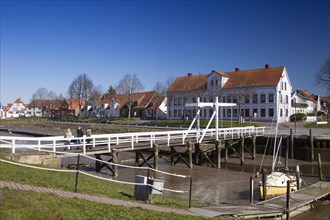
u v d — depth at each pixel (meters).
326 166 33.72
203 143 32.50
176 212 11.71
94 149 23.38
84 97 114.75
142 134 26.20
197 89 73.44
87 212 9.24
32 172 15.14
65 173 17.22
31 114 155.88
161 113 87.75
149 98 95.88
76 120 95.81
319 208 17.25
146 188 13.17
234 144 37.66
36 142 41.91
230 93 67.94
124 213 9.85
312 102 95.75
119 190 15.60
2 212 7.82
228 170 29.16
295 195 18.16
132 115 97.19
